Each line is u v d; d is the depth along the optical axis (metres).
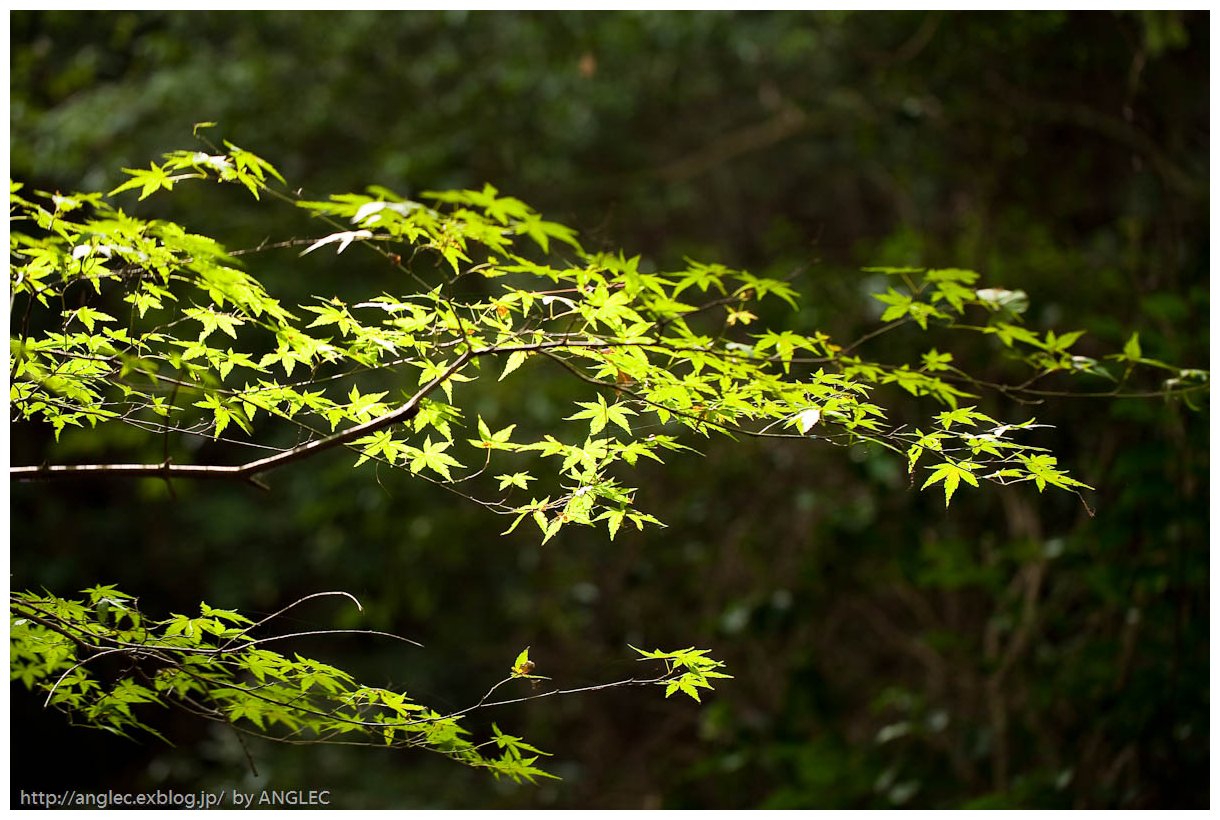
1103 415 4.84
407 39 7.24
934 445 1.91
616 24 7.03
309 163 6.83
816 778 4.82
